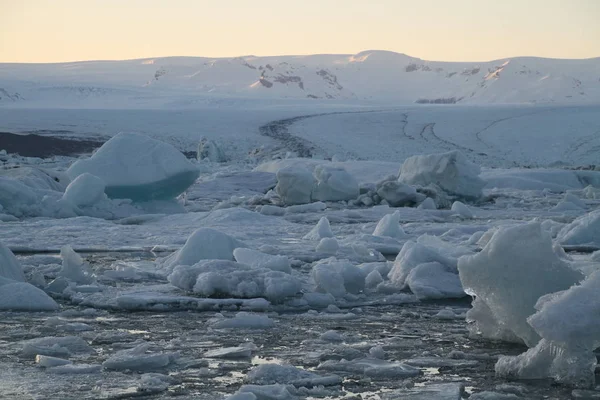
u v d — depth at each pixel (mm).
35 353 8867
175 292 13047
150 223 27719
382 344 9555
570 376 7699
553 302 7680
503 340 9734
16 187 28859
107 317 11289
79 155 97938
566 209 35875
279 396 7086
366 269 15156
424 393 7305
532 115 137125
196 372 8172
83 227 25078
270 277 12734
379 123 135250
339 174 38906
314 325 10797
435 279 13422
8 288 12109
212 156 91688
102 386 7582
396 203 37219
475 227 25469
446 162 39094
